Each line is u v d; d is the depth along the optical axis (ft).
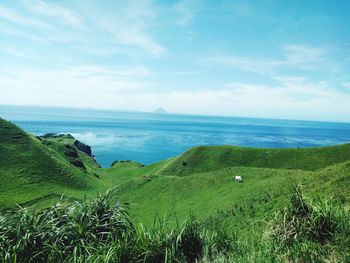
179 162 383.45
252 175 211.82
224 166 363.15
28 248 27.25
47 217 30.63
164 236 30.37
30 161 347.77
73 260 26.73
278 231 32.24
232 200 156.46
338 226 30.78
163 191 229.66
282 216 33.81
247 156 371.76
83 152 578.25
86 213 31.40
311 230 30.91
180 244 29.81
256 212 105.09
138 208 212.84
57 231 29.14
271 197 113.19
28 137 393.70
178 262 27.99
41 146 389.80
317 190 71.05
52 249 27.55
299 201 33.58
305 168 334.44
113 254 27.12
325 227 31.14
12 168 325.01
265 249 29.01
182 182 232.32
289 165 342.64
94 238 29.55
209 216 131.54
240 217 107.96
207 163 374.02
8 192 279.49
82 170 402.72
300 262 27.07
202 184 222.28
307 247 28.60
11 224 28.73
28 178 316.19
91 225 30.66
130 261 27.53
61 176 345.72
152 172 424.05
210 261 29.22
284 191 111.45
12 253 26.58
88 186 353.72
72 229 30.01
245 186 189.26
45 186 311.68
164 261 28.37
